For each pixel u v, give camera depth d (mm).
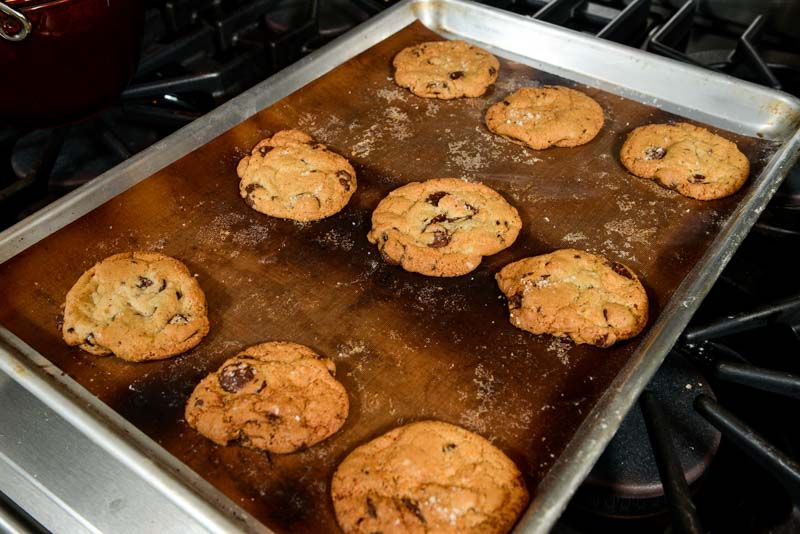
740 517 544
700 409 541
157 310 587
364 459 523
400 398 558
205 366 573
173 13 818
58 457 534
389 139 717
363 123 729
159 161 673
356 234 649
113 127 751
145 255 619
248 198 660
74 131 754
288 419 539
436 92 750
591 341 583
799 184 713
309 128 721
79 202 637
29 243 622
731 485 567
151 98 776
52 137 715
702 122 729
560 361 577
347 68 773
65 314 585
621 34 817
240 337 587
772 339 619
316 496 517
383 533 497
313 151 688
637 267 627
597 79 769
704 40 897
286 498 515
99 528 508
